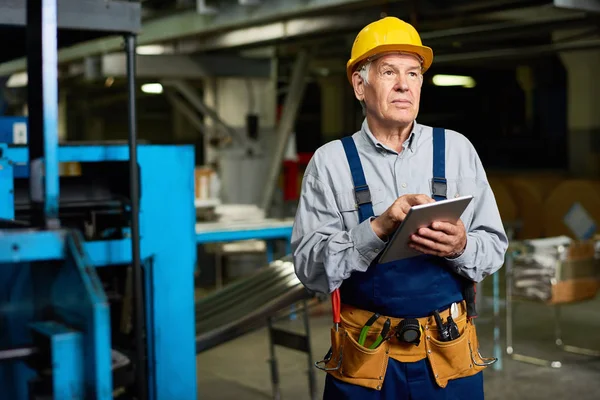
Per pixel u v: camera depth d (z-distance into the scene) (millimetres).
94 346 1490
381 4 6578
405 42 2289
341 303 2367
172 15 8617
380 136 2346
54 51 1661
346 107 21219
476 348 2354
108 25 2645
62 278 1618
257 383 5148
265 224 6922
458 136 2387
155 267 3338
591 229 5738
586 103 14773
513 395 4801
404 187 2295
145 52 9750
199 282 8781
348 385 2295
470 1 6027
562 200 10953
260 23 7508
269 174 9305
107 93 20891
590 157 14773
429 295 2258
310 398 4789
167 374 3389
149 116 27844
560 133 20578
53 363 1526
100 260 3104
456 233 2092
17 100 14484
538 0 5840
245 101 9664
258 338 6355
